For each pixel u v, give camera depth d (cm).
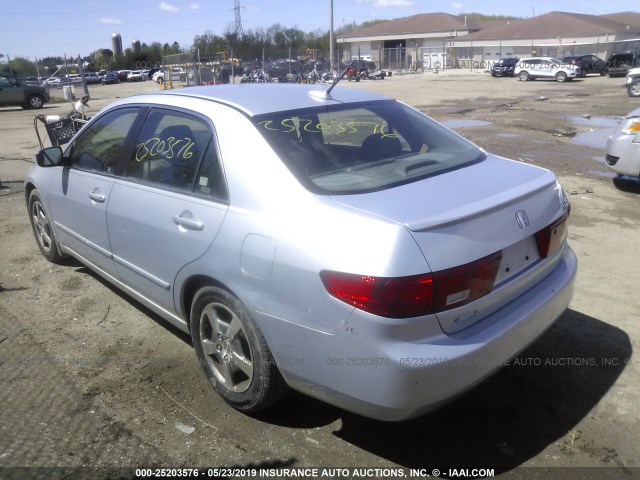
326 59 4897
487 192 287
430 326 243
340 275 245
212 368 328
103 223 399
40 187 500
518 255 284
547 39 5866
